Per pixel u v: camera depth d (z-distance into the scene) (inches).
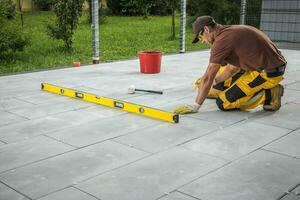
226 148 141.7
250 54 167.9
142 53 270.1
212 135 154.6
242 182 116.5
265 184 115.3
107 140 148.7
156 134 155.1
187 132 157.6
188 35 584.4
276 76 175.5
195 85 229.0
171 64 313.7
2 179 117.8
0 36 335.9
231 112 184.7
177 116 167.0
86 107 191.8
